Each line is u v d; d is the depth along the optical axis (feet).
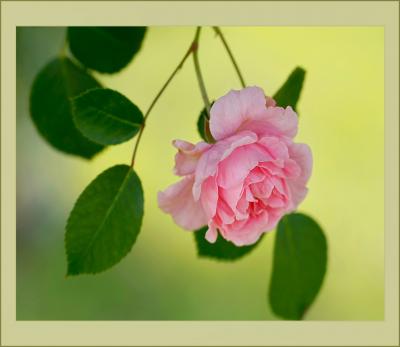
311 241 2.54
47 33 3.34
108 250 2.34
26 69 3.39
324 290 3.73
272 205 2.36
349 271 3.76
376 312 3.69
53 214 3.80
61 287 3.69
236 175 2.31
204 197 2.33
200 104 3.82
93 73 2.60
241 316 3.64
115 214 2.34
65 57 2.60
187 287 3.72
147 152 3.73
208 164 2.28
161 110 3.81
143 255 3.75
